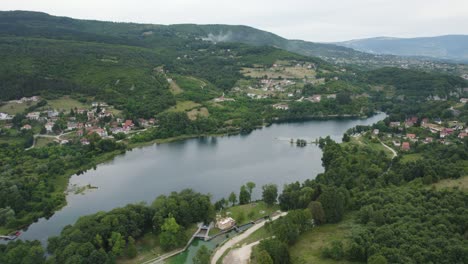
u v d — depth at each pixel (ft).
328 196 570.87
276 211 640.99
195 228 581.94
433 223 483.10
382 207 552.41
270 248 468.75
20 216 639.35
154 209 587.27
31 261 465.06
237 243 536.83
